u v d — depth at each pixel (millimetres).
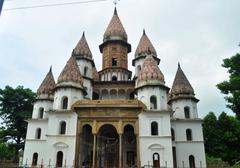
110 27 65062
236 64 34969
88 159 46625
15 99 65125
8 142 62750
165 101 46875
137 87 48062
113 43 62406
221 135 49531
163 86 47250
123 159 46688
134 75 60250
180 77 55438
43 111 53844
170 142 42156
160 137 42531
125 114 44125
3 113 64125
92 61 59469
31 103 66000
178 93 53125
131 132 48750
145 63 50281
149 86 46875
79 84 48812
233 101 33156
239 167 42000
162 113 44062
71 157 41875
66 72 49125
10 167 41406
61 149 42562
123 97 55812
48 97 54562
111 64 60844
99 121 43906
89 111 44625
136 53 61625
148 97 46219
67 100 47188
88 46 60844
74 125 43938
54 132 43719
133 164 46375
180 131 48844
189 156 47156
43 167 41438
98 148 46000
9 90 64625
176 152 47438
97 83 57188
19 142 63594
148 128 43188
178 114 51562
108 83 56969
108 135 48875
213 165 46438
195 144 47812
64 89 47531
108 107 44500
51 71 58719
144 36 63594
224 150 46750
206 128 55344
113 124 43625
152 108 46406
